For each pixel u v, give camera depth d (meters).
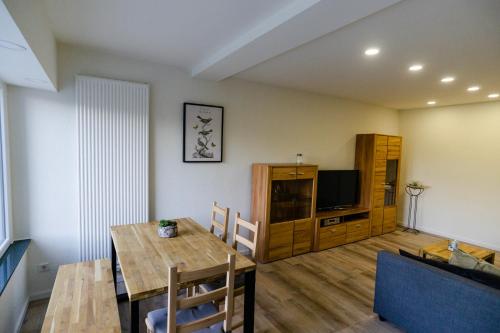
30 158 2.60
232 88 3.76
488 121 4.67
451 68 2.94
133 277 1.64
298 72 3.36
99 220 2.89
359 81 3.66
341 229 4.50
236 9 1.89
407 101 4.92
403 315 2.30
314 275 3.41
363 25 2.03
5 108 2.41
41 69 1.92
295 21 1.82
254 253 2.26
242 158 3.93
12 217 2.55
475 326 1.86
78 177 2.77
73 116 2.75
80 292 1.99
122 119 2.94
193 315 1.81
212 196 3.70
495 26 1.99
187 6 1.88
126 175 3.00
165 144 3.30
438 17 1.89
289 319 2.52
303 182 4.18
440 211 5.27
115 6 1.91
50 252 2.74
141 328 2.30
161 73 3.21
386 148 5.10
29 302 2.63
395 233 5.30
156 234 2.39
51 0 1.83
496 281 1.91
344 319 2.54
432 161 5.39
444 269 2.17
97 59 2.83
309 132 4.59
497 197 4.58
